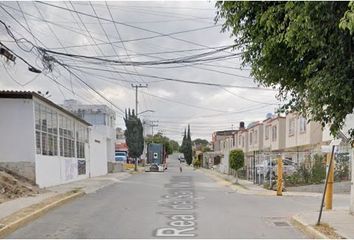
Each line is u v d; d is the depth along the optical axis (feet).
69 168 97.45
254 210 51.75
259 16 25.81
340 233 34.04
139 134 198.49
